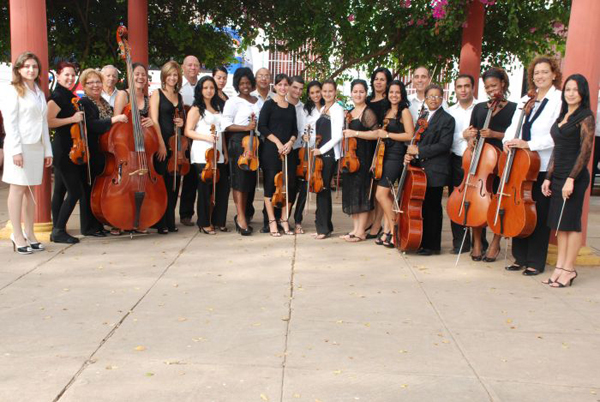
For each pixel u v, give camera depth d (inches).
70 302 161.3
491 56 375.6
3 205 323.3
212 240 238.8
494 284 186.7
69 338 136.3
